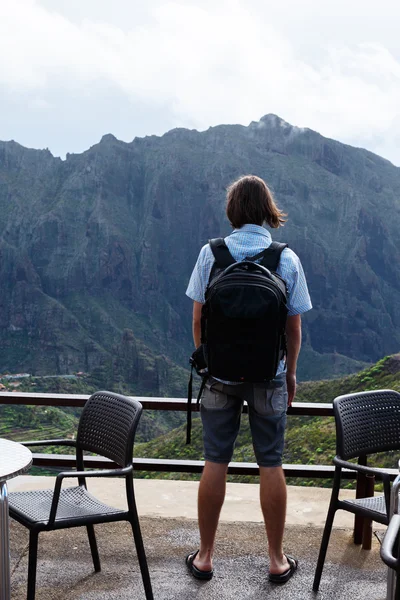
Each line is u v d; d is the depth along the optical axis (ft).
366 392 10.10
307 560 10.63
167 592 9.49
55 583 9.75
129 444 8.66
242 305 8.48
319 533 11.84
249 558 10.73
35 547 7.91
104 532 11.82
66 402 13.60
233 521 12.42
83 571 10.18
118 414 9.17
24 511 8.37
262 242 9.37
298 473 13.60
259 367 8.64
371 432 9.92
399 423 10.22
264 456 9.36
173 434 112.06
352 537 11.64
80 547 11.12
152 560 10.65
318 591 9.55
